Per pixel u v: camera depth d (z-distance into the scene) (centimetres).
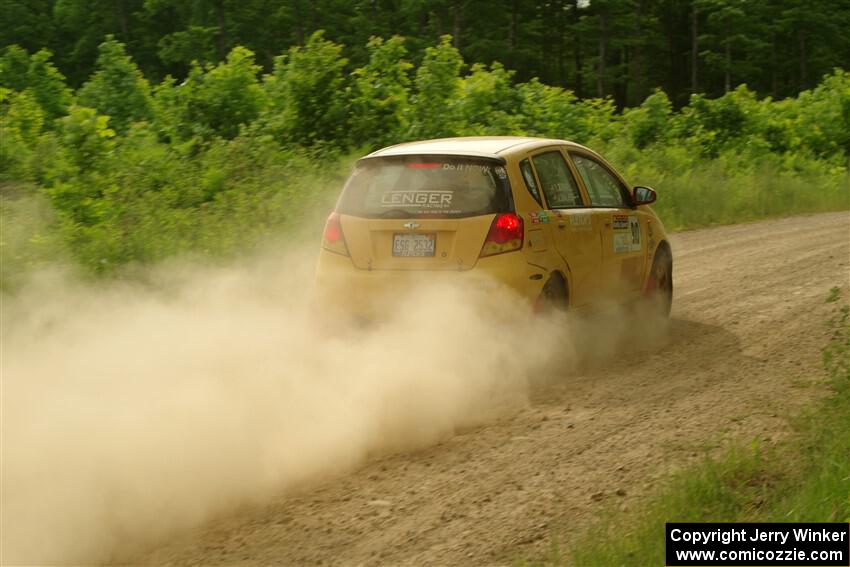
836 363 2919
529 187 2895
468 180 2822
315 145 6178
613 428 2381
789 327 3525
